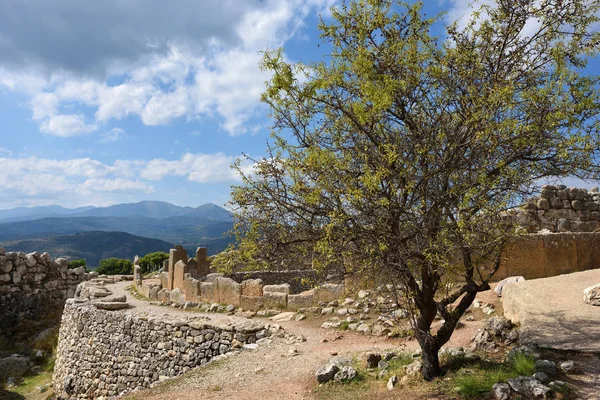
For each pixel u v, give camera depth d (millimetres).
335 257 6828
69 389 18609
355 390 8703
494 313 12133
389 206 6617
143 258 58750
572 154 6543
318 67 7414
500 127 6285
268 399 9289
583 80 6633
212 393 10289
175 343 15875
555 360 7629
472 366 8141
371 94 6660
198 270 28906
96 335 18469
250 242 7324
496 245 7242
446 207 6805
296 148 7309
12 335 27141
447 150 6809
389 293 7625
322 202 6902
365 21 7309
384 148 6883
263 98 7516
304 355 12273
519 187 6777
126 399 11102
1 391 19250
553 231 17906
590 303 10023
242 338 14570
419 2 7387
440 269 7477
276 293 18094
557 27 6938
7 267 27938
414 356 9641
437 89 7211
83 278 32656
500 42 7164
